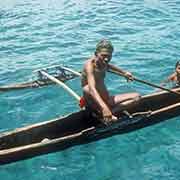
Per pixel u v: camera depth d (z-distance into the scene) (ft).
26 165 20.65
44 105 24.94
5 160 20.17
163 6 40.50
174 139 22.39
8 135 20.77
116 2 41.88
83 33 34.47
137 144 22.07
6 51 31.55
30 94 25.93
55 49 31.76
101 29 35.12
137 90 26.22
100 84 21.58
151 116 22.91
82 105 22.24
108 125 21.89
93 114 22.20
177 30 34.71
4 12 39.58
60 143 20.99
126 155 21.38
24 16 38.40
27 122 23.52
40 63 29.60
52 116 23.99
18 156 20.31
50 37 33.83
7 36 34.14
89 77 21.07
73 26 35.88
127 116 22.41
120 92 26.03
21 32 34.88
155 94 24.38
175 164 20.76
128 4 41.16
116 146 21.90
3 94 25.99
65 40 33.22
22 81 27.27
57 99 25.45
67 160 21.02
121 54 30.58
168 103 24.89
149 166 20.70
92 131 21.57
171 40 32.86
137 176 20.13
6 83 27.07
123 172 20.39
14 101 25.30
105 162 20.97
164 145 22.02
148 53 30.73
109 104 22.16
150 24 36.04
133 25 35.83
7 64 29.58
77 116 22.33
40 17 38.09
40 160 20.90
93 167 20.67
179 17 37.55
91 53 30.99
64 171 20.43
